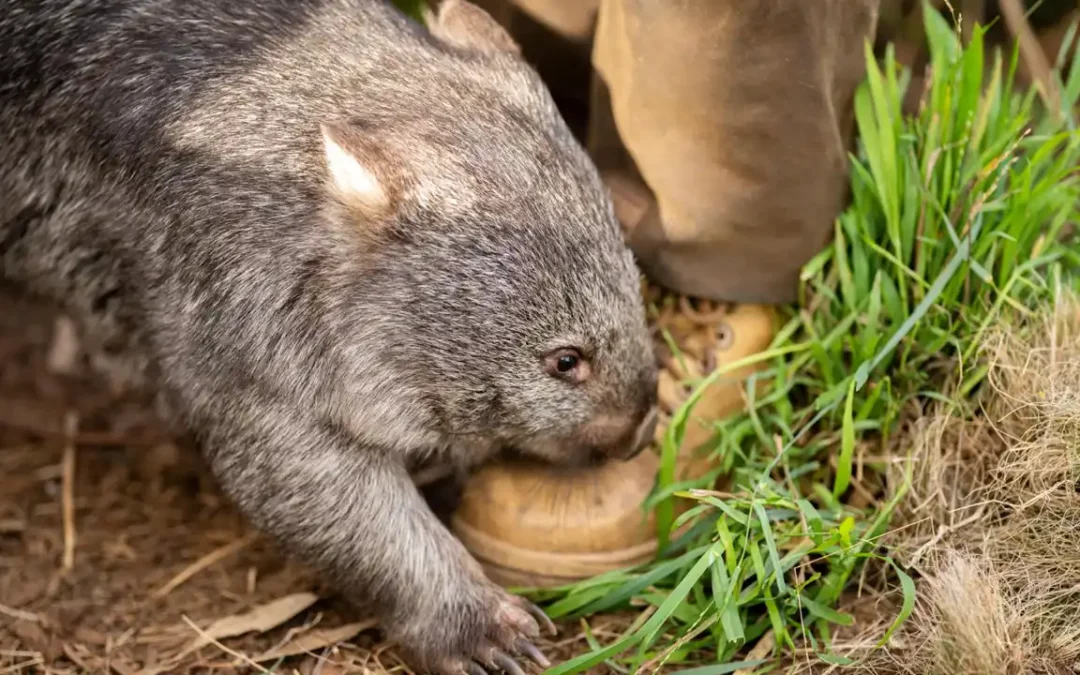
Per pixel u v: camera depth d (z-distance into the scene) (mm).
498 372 1462
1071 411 1456
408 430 1479
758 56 1468
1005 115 1524
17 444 1669
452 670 1484
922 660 1431
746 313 1553
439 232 1449
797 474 1495
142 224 1496
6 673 1505
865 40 1504
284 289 1464
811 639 1438
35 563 1580
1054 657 1424
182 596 1552
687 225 1526
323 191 1459
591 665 1441
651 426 1500
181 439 1665
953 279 1513
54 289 1577
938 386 1527
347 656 1504
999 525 1470
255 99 1479
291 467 1479
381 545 1484
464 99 1479
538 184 1461
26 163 1534
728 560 1439
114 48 1501
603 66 1523
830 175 1510
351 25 1503
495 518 1518
